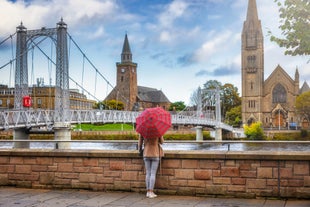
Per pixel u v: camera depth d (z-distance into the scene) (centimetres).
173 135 10450
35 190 1183
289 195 1024
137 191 1130
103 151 1158
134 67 19062
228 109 16388
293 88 13888
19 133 4731
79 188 1176
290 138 12062
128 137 8419
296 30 1142
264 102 14150
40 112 4578
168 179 1105
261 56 14238
